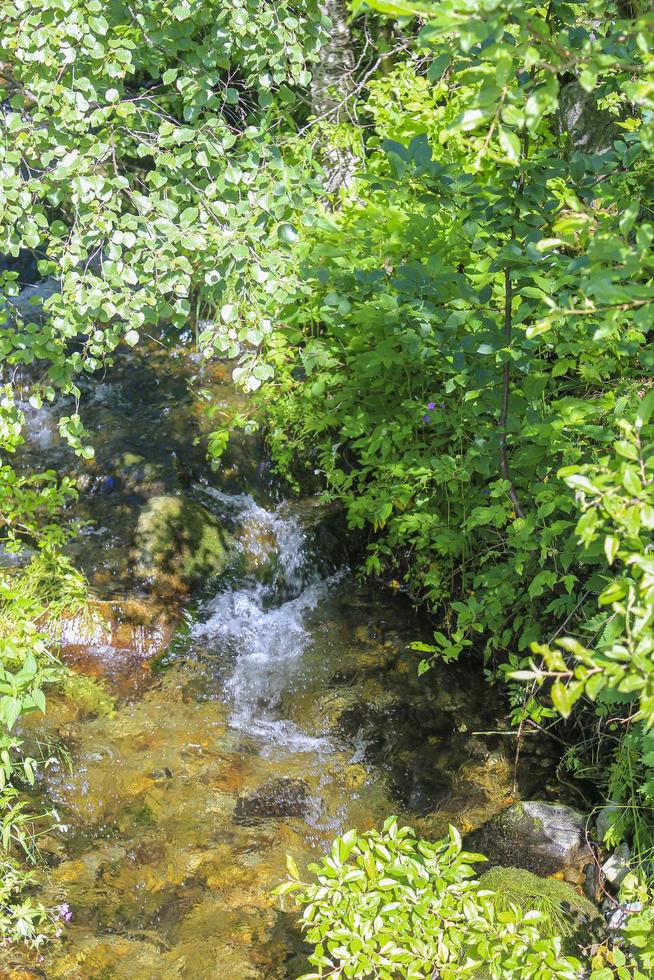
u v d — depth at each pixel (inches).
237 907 131.5
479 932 87.9
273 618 195.6
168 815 145.9
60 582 183.3
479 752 159.5
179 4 124.3
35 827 140.2
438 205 154.5
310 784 155.4
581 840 132.9
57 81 122.8
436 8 63.7
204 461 219.9
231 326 131.5
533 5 98.5
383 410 189.0
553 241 67.2
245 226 129.7
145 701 169.5
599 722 151.0
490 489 160.2
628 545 75.6
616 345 130.0
